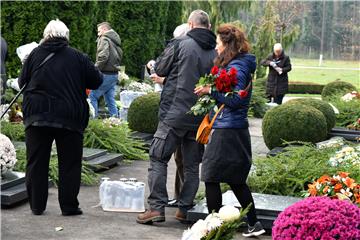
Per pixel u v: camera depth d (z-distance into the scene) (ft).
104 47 65.62
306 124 56.03
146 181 44.93
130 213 36.42
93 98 66.74
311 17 267.59
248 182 38.83
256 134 75.25
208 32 34.12
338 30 267.18
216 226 23.98
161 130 34.06
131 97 74.08
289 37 135.54
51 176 41.86
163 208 34.24
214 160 30.25
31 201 35.04
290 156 42.60
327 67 258.78
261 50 127.95
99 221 34.47
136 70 99.96
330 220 23.29
